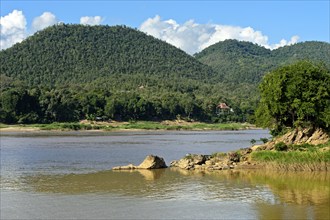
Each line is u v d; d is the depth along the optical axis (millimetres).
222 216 42625
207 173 69125
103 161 86062
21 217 42688
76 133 189000
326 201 48531
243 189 55625
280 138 88438
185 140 146125
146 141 140500
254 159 74750
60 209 45625
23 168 75812
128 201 49094
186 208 45844
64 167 77188
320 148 76562
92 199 50188
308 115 85875
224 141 141375
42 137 158250
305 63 89188
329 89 84812
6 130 199625
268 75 91750
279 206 46344
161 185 58750
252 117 113125
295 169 70375
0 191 55031
